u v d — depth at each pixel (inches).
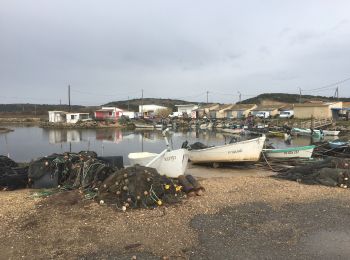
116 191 384.2
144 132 2394.2
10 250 271.9
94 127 2832.2
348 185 471.2
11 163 590.9
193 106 4266.7
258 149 682.8
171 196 397.4
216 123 2568.9
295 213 361.1
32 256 262.5
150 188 383.2
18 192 457.1
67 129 2731.3
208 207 376.5
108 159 547.8
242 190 449.1
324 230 314.8
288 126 2076.8
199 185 437.1
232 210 368.5
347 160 540.1
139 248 277.1
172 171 522.9
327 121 2229.3
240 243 287.9
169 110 4212.6
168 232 308.3
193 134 2150.6
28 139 1828.2
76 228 313.3
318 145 872.9
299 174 520.4
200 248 278.4
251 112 3427.7
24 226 317.1
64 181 484.1
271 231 312.8
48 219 333.7
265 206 383.2
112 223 325.4
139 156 596.1
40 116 4471.0
